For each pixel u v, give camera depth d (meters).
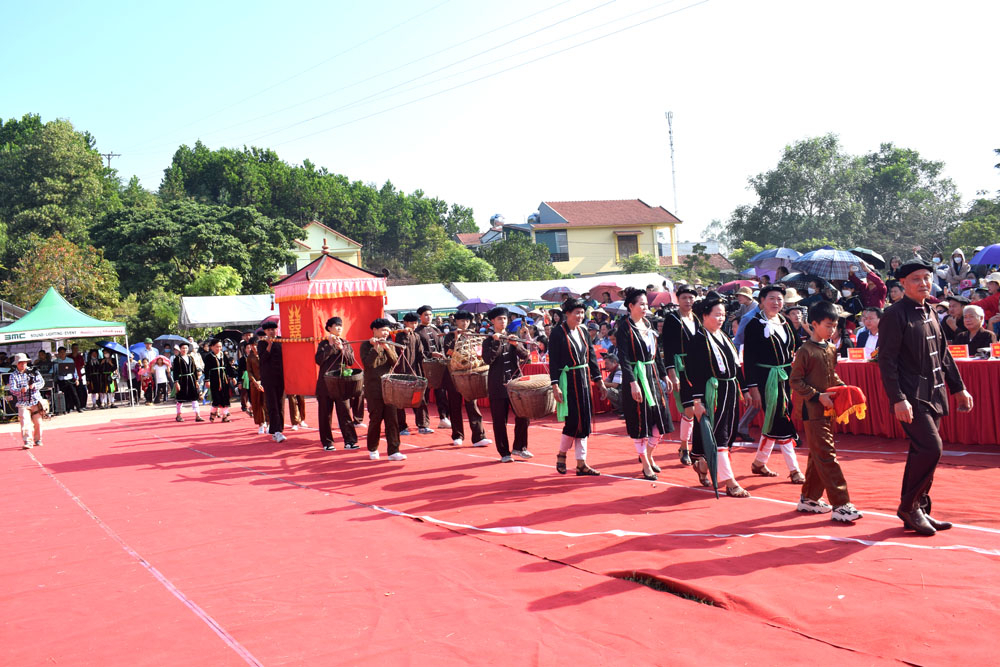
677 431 11.55
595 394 13.94
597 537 5.88
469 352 10.31
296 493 8.66
